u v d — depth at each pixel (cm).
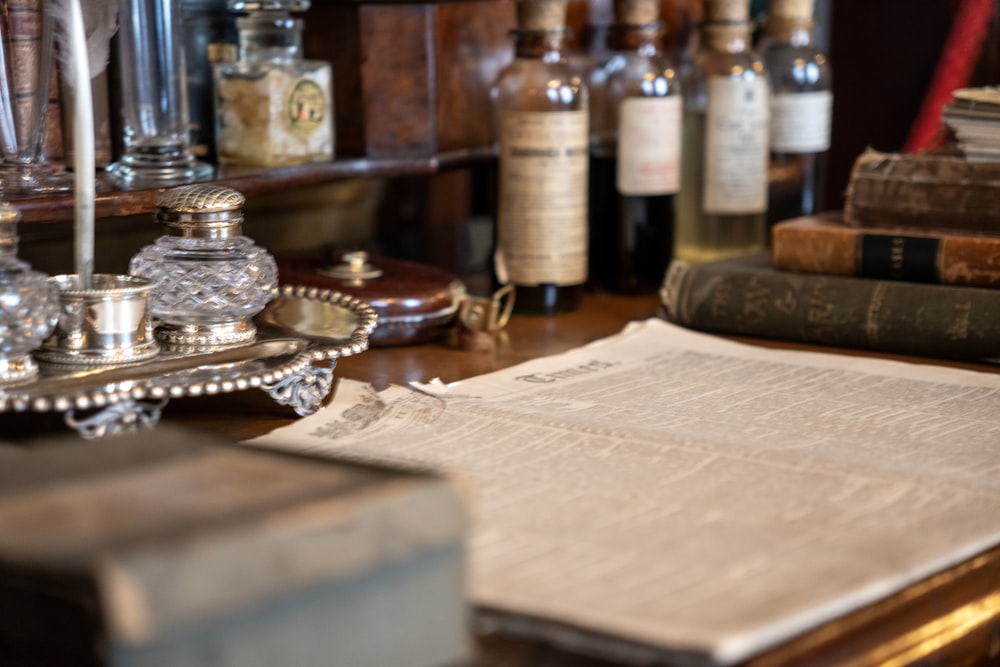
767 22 157
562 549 92
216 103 134
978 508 97
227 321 113
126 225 138
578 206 138
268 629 68
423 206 161
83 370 107
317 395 112
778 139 155
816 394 117
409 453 103
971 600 90
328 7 139
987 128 127
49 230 133
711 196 150
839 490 99
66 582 64
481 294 144
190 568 65
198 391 105
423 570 75
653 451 104
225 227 113
